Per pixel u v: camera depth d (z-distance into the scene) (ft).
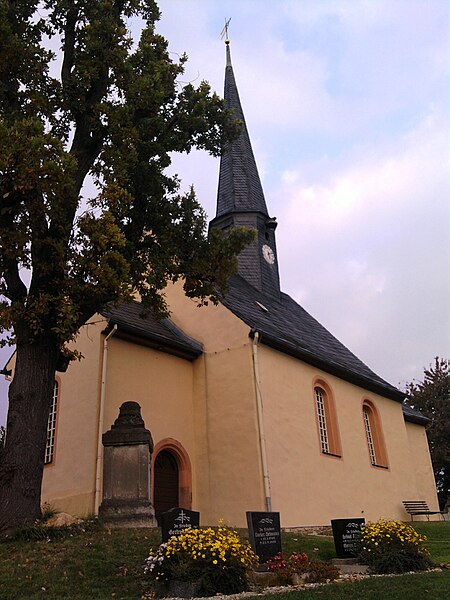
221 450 54.29
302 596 23.79
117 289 34.91
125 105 39.86
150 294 43.42
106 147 39.42
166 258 41.50
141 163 41.29
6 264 36.27
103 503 39.06
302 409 59.26
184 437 55.57
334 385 66.80
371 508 64.95
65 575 26.35
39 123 33.01
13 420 35.35
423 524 57.82
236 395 55.06
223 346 57.67
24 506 33.78
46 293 35.99
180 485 53.98
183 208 44.88
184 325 61.67
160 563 25.32
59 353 40.04
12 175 32.12
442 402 119.24
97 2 42.52
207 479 54.29
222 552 25.13
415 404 124.16
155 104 41.34
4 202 34.63
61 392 52.80
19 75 38.99
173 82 46.03
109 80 41.34
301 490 54.70
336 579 28.94
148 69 42.86
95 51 40.86
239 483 52.08
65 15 42.70
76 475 47.75
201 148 47.06
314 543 38.55
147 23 47.34
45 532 32.63
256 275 79.05
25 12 40.98
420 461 88.79
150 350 55.36
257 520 30.66
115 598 23.85
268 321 65.82
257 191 87.76
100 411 48.44
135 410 42.32
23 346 37.06
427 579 27.25
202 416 56.75
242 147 90.79
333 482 59.88
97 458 46.85
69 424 50.57
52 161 32.24
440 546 41.27
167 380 55.93
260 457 51.57
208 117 46.96
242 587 25.32
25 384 36.04
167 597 24.02
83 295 35.81
